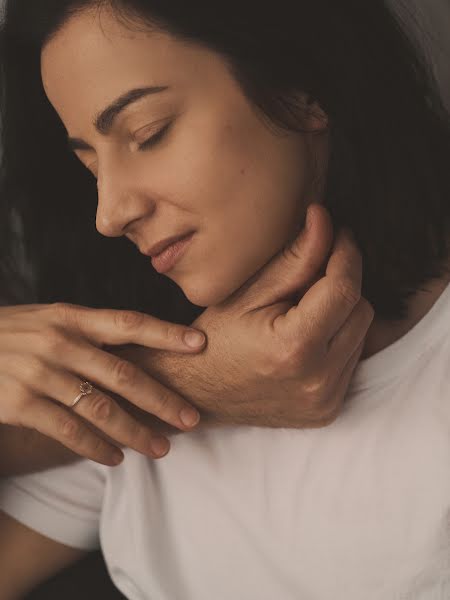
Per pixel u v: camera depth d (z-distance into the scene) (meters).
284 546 1.04
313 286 0.88
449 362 0.98
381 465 0.99
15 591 1.19
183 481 1.10
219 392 0.95
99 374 0.95
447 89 1.32
